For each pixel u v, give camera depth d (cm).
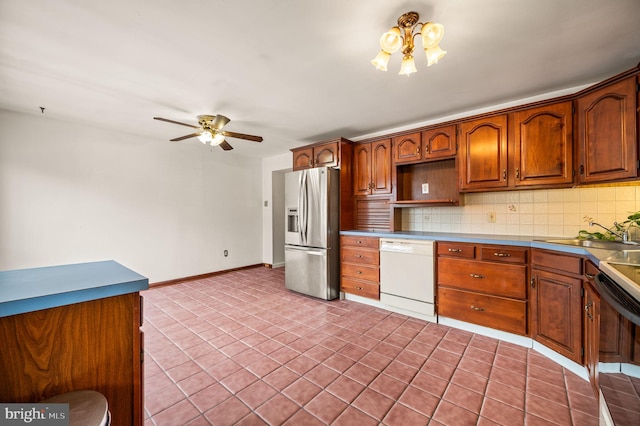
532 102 248
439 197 332
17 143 313
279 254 567
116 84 243
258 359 219
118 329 104
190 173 462
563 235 262
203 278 475
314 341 249
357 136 412
